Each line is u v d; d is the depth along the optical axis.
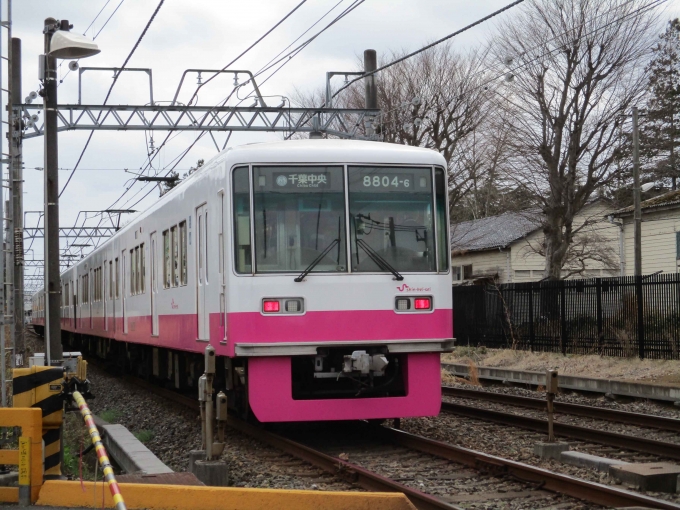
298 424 11.31
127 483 6.02
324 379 9.58
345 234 9.26
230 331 9.03
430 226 9.55
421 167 9.59
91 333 24.08
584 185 27.41
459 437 9.95
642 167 34.88
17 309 19.41
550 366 18.12
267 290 9.00
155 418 12.84
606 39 26.19
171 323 12.63
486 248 36.31
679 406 13.02
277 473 8.01
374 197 9.41
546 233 27.95
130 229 17.06
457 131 34.06
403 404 9.34
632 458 8.57
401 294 9.30
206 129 21.28
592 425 11.18
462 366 19.66
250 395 9.02
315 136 17.75
